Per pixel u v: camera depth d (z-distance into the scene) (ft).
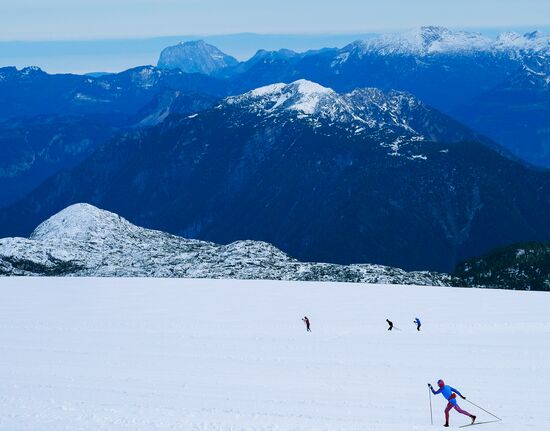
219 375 196.75
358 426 138.41
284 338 265.75
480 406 165.37
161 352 233.96
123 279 566.36
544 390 180.45
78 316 338.13
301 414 152.56
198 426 138.00
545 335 269.85
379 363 215.10
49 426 138.72
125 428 137.08
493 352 232.32
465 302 400.06
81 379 189.98
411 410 160.66
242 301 408.87
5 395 167.43
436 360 219.41
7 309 370.32
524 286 630.33
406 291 468.34
